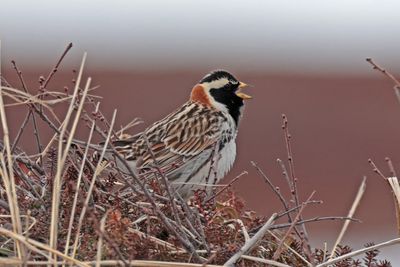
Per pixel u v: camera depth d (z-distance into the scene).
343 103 25.33
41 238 9.98
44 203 10.26
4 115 9.93
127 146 13.31
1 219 10.11
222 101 14.31
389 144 24.39
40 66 25.62
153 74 25.12
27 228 9.38
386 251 17.41
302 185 22.61
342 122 24.73
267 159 23.08
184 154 13.55
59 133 10.19
